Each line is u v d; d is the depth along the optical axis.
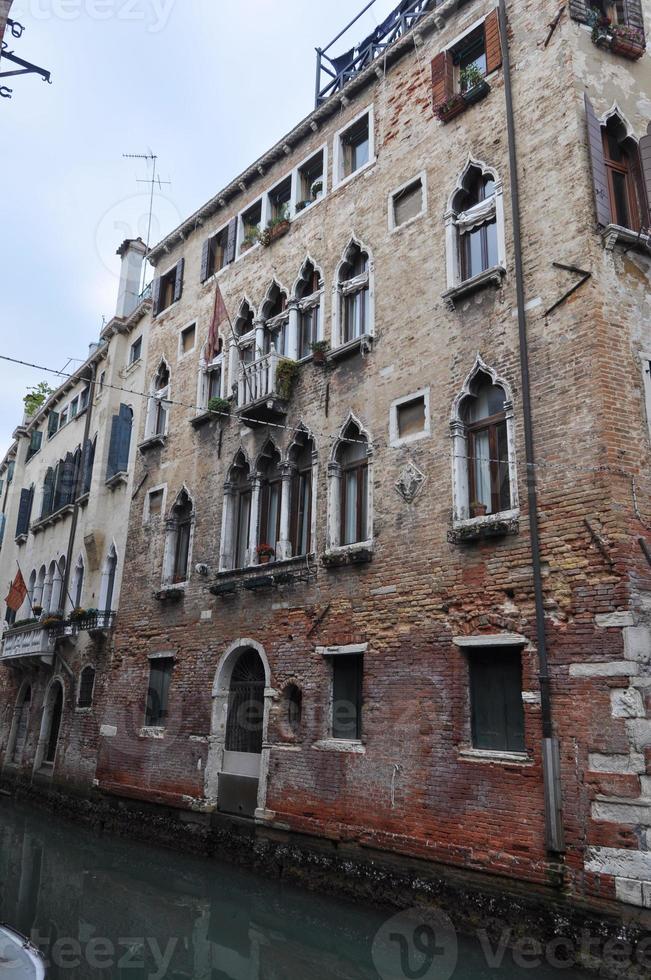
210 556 17.55
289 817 13.55
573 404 10.83
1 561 34.09
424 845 11.18
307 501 15.56
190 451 19.36
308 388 15.90
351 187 16.12
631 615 9.63
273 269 18.00
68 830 18.84
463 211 13.64
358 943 10.24
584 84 11.98
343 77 18.61
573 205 11.47
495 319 12.30
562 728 9.95
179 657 17.66
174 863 14.88
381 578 13.12
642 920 8.66
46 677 24.97
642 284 11.40
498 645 11.02
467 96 13.59
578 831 9.47
